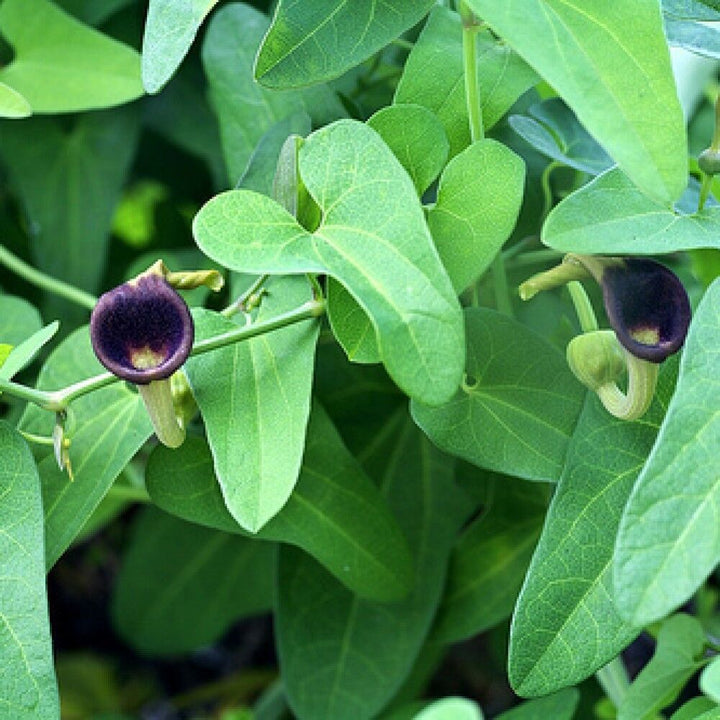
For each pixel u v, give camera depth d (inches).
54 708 7.9
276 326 8.3
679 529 7.0
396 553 9.6
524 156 10.5
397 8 8.4
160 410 8.1
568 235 7.7
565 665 7.9
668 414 7.2
